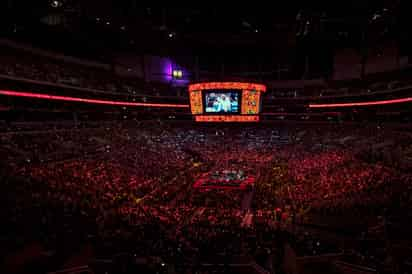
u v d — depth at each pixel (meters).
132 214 19.58
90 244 13.20
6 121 40.19
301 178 34.03
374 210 18.92
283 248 13.48
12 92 40.28
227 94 49.75
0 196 18.86
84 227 15.91
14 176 24.70
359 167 34.25
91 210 19.98
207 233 16.12
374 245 13.27
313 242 14.17
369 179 27.16
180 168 42.00
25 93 42.25
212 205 26.88
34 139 39.12
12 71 41.66
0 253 11.41
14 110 41.81
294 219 19.73
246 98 49.88
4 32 48.50
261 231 16.58
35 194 21.05
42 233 13.92
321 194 25.91
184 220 20.34
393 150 38.19
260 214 23.25
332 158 41.88
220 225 18.58
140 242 14.05
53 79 48.53
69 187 25.22
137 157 43.69
